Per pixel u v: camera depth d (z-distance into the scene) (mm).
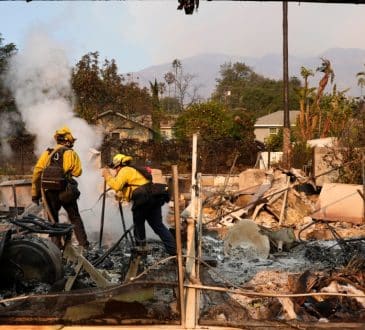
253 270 7879
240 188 16781
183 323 4922
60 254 6438
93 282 6363
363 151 13273
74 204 7828
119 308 5109
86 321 5047
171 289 5668
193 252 5707
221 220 11906
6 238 6172
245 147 29781
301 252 9242
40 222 6414
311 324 5016
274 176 14242
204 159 29125
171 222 10867
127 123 38562
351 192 12492
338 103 31203
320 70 33469
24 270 6121
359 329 4996
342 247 9125
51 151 7887
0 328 4953
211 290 5230
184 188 17594
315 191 15859
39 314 5074
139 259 6113
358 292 5660
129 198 6848
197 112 38125
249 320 5086
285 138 23578
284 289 6484
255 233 9023
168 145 29188
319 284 5734
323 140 24391
